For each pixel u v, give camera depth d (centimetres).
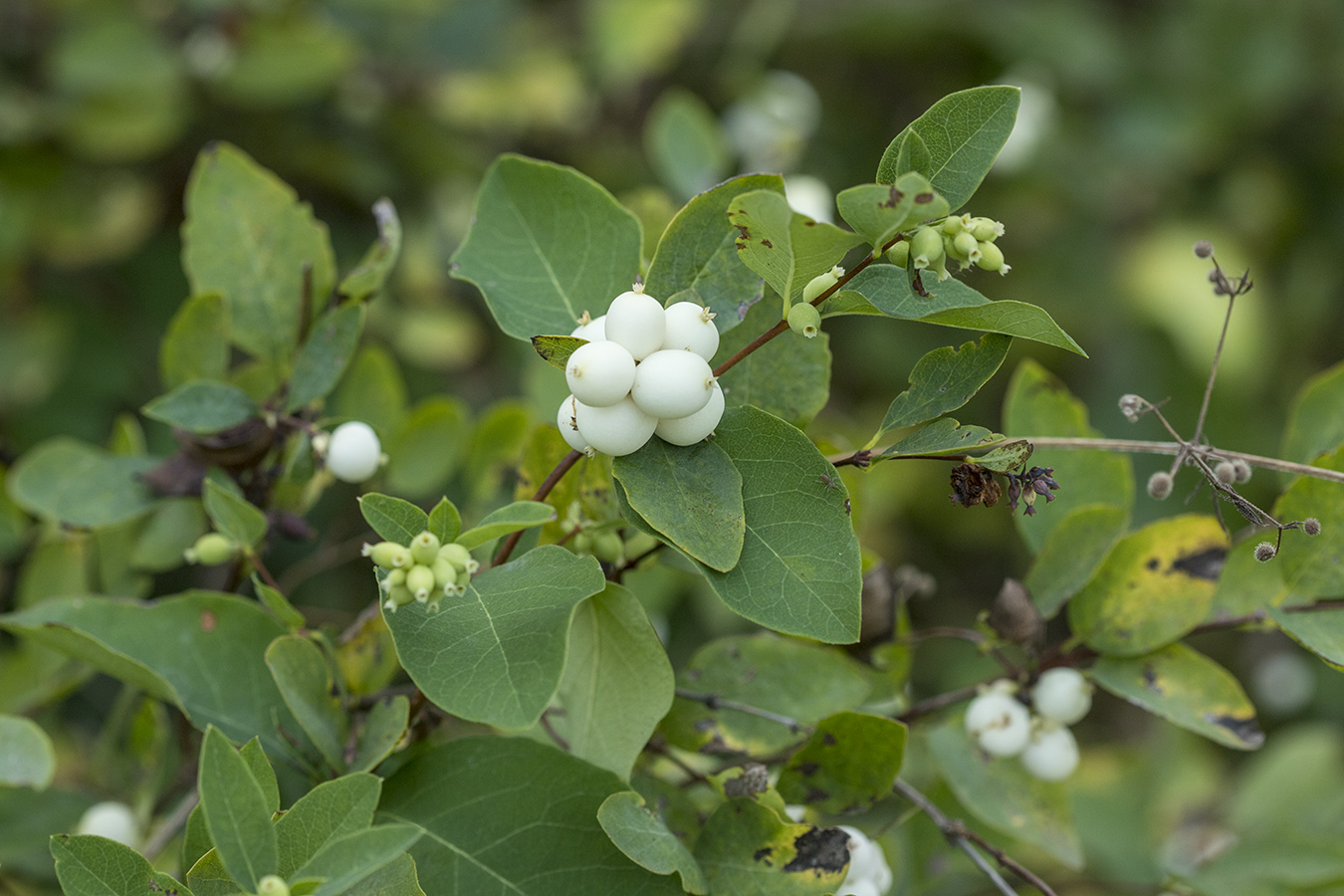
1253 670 148
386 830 51
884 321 138
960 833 60
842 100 149
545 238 56
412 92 120
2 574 69
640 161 134
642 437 52
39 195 105
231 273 63
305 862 52
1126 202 153
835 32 144
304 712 56
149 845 61
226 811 51
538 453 57
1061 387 62
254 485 62
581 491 56
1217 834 99
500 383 121
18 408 103
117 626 59
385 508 52
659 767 63
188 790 64
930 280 53
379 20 118
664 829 55
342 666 59
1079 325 145
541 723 58
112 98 103
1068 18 148
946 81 150
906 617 62
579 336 53
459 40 123
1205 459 55
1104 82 149
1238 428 142
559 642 52
